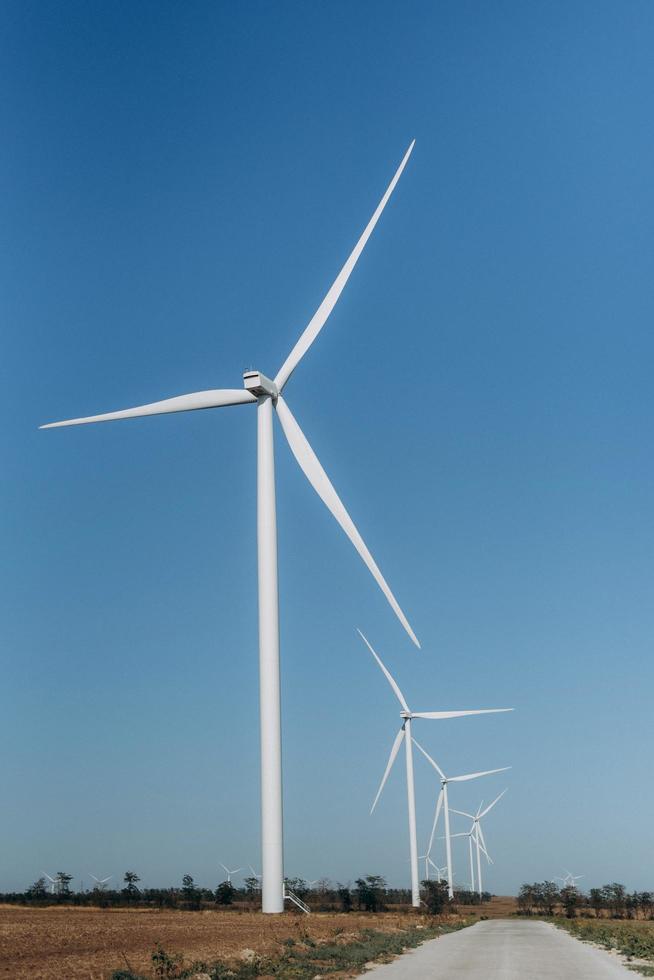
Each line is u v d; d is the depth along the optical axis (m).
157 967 27.03
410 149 58.62
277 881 50.38
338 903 105.31
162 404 54.72
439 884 125.06
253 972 27.52
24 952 32.19
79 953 32.28
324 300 57.66
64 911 71.81
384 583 52.72
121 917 57.50
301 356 56.31
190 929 45.28
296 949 36.12
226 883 102.94
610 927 61.16
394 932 52.81
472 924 78.88
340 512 54.22
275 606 52.28
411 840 101.00
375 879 107.75
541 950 38.69
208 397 55.09
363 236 58.84
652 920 106.19
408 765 101.56
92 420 54.53
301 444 55.03
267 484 53.88
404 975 27.03
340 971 28.94
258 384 54.06
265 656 51.38
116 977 24.34
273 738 50.69
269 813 50.53
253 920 49.72
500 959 33.31
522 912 131.25
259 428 54.78
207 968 27.53
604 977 26.67
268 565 52.62
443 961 32.41
